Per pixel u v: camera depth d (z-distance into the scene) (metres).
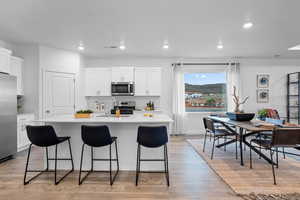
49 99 4.34
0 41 3.83
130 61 5.47
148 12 2.61
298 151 3.68
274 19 2.83
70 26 3.11
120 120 2.52
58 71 4.49
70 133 2.80
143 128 2.29
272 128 2.60
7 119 3.22
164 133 2.33
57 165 2.82
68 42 3.98
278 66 5.55
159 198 2.03
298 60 5.54
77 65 4.89
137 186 2.30
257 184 2.31
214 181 2.43
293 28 3.19
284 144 2.42
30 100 4.13
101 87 5.11
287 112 5.51
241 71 5.53
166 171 2.58
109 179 2.49
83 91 5.14
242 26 3.11
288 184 2.31
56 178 2.51
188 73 5.59
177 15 2.70
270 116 4.47
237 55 5.18
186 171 2.76
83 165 2.79
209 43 4.05
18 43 4.02
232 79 5.45
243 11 2.57
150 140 2.29
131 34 3.49
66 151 2.81
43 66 4.21
